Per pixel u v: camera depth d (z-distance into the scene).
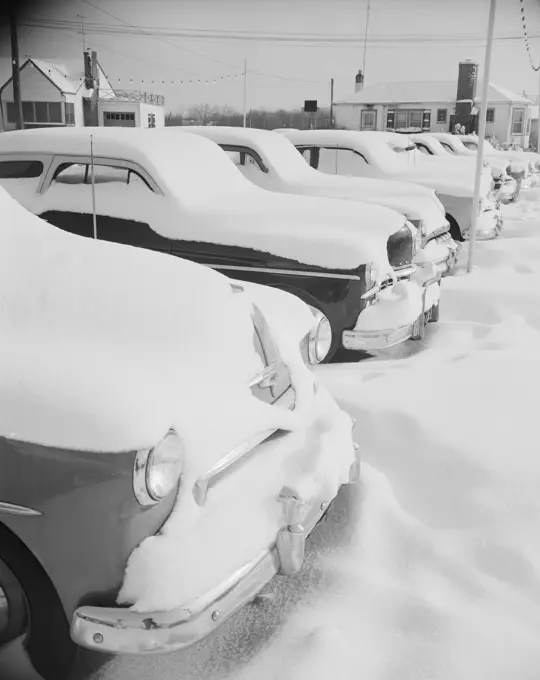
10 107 36.94
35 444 2.05
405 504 3.50
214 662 2.45
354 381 4.83
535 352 5.47
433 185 10.30
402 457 3.88
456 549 3.12
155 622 2.00
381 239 5.33
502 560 3.03
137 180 5.60
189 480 2.15
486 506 3.41
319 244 5.13
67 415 2.06
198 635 2.04
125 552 2.05
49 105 36.91
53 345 2.42
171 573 2.04
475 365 5.08
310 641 2.49
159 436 2.04
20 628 2.17
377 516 3.31
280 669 2.39
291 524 2.40
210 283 2.95
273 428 2.56
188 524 2.14
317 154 10.68
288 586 2.85
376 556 3.06
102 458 2.02
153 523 2.09
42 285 2.67
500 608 2.74
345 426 3.01
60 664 2.22
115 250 3.02
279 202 6.07
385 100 45.31
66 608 2.11
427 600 2.76
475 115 45.06
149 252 3.11
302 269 5.17
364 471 3.68
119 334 2.51
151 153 5.62
